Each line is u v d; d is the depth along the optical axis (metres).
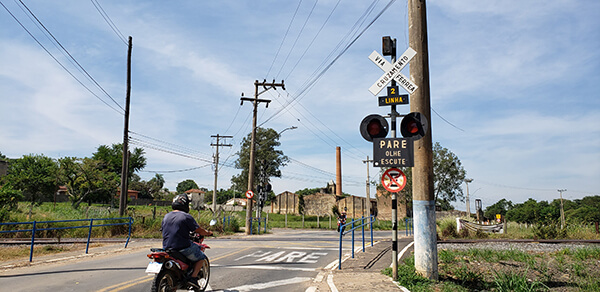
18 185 47.47
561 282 10.44
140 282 7.68
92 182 45.69
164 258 5.70
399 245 15.53
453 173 43.06
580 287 9.94
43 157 51.50
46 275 8.45
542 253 15.15
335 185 77.12
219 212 29.73
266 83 30.02
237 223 29.89
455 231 24.00
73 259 11.43
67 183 46.12
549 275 11.21
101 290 6.94
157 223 23.09
